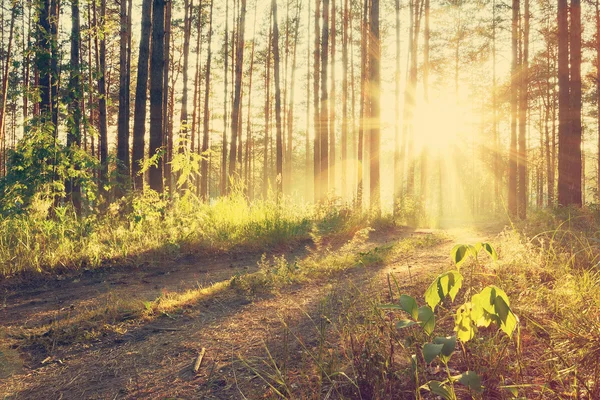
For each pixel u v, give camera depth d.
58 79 9.30
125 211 9.65
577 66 13.20
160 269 7.64
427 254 7.87
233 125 22.92
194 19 28.98
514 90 22.19
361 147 25.12
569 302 3.57
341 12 29.34
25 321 4.96
